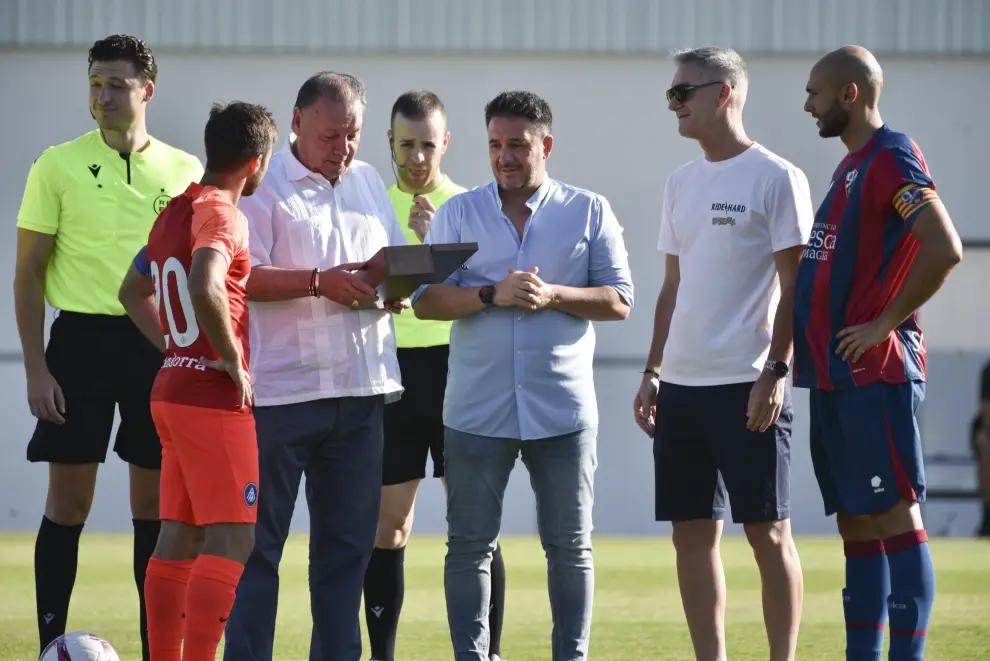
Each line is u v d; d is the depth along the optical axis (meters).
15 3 40.34
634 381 40.16
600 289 14.37
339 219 13.90
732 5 41.03
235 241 12.27
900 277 13.30
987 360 40.56
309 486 14.02
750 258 14.45
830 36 41.00
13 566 26.50
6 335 39.81
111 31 40.66
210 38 40.84
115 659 13.45
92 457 15.49
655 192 41.09
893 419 13.14
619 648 17.77
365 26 41.06
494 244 14.49
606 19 41.03
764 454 14.27
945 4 41.03
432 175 18.20
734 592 23.23
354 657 13.72
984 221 41.22
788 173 14.30
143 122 15.99
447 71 41.16
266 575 13.30
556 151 41.12
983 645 17.45
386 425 17.09
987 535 39.84
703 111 14.59
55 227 15.54
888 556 13.27
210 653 12.07
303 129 13.77
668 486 14.90
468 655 14.15
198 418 12.22
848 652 13.88
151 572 12.75
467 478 14.27
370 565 16.67
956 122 41.22
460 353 14.46
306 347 13.48
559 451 14.27
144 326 13.45
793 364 14.07
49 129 40.62
